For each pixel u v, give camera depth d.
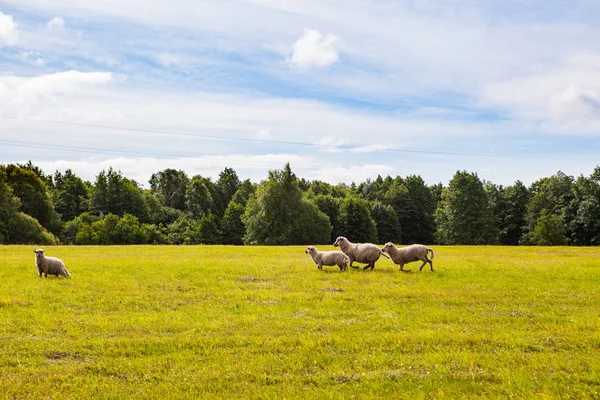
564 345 11.33
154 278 21.59
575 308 15.53
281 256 34.62
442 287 19.52
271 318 14.14
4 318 13.80
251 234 91.00
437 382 9.02
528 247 56.09
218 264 27.44
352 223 100.50
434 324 13.52
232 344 11.58
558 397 8.10
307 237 90.88
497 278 22.19
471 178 95.75
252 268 25.45
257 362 10.25
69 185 119.69
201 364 10.21
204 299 17.14
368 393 8.53
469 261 31.41
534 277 22.69
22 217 72.00
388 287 19.36
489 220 95.50
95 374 9.67
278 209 90.00
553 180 104.69
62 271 21.55
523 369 9.62
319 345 11.40
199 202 122.75
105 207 110.81
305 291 18.62
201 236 99.31
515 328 13.02
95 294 17.59
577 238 96.69
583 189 94.62
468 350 10.95
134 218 92.25
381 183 154.25
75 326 13.04
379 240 108.75
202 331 12.64
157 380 9.33
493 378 9.23
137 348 11.23
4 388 8.75
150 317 14.11
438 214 103.00
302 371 9.82
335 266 26.95
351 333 12.48
